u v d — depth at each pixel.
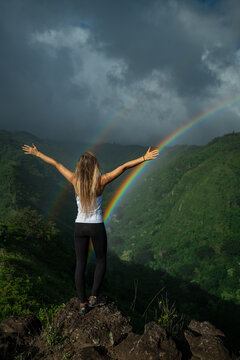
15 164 176.62
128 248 145.75
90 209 2.48
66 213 154.62
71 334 2.51
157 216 165.25
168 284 94.38
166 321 2.42
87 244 2.60
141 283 88.69
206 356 2.11
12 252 19.20
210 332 2.44
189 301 81.44
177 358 2.08
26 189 148.88
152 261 120.38
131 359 2.15
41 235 29.02
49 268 20.94
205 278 95.88
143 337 2.21
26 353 2.34
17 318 2.71
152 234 144.38
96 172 2.48
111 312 2.64
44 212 133.50
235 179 134.62
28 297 10.13
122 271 99.38
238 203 123.69
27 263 17.70
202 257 105.69
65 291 16.05
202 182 143.75
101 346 2.35
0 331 2.49
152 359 2.07
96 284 2.64
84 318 2.65
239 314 75.88
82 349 2.25
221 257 102.94
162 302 2.53
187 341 2.30
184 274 100.69
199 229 120.62
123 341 2.39
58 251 29.94
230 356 2.10
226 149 170.38
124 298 33.66
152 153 2.51
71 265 27.95
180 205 142.75
